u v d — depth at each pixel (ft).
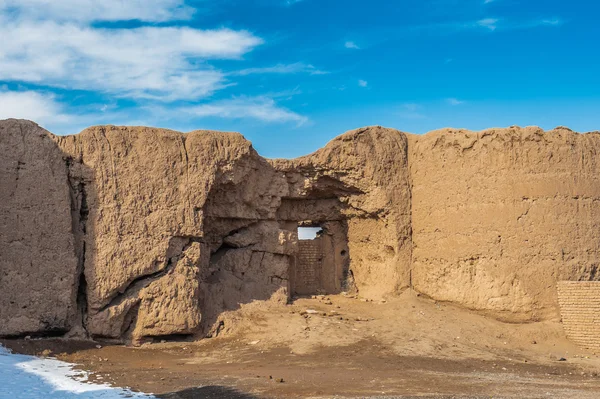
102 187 75.51
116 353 70.13
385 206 87.20
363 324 78.23
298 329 75.87
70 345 71.15
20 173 73.46
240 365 64.80
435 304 83.87
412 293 85.92
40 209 73.36
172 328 74.64
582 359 69.87
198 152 79.87
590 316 74.59
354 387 53.83
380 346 71.05
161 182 77.71
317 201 92.89
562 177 80.59
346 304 86.02
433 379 57.36
